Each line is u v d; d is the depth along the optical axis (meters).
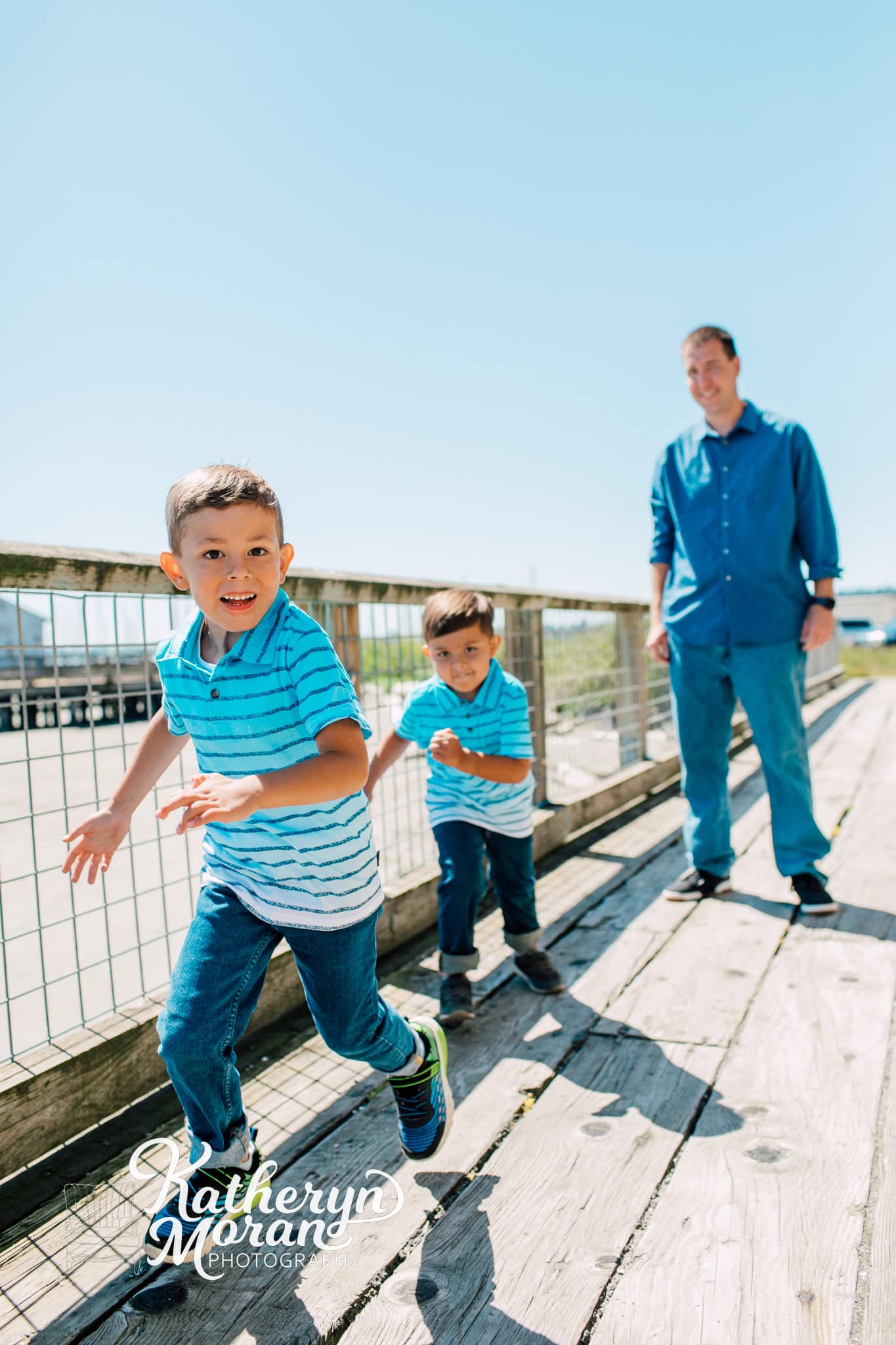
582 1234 1.63
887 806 4.95
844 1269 1.50
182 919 3.92
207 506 1.50
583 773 5.00
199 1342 1.43
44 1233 1.71
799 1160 1.82
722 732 3.54
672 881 3.82
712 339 3.31
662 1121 1.99
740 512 3.36
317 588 2.75
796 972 2.77
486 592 3.76
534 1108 2.08
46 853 5.06
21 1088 1.86
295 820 1.58
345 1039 1.69
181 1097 1.61
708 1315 1.42
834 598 3.34
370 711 3.07
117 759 5.79
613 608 5.21
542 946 3.12
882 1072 2.15
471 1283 1.52
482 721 2.58
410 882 3.29
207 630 1.68
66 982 3.27
